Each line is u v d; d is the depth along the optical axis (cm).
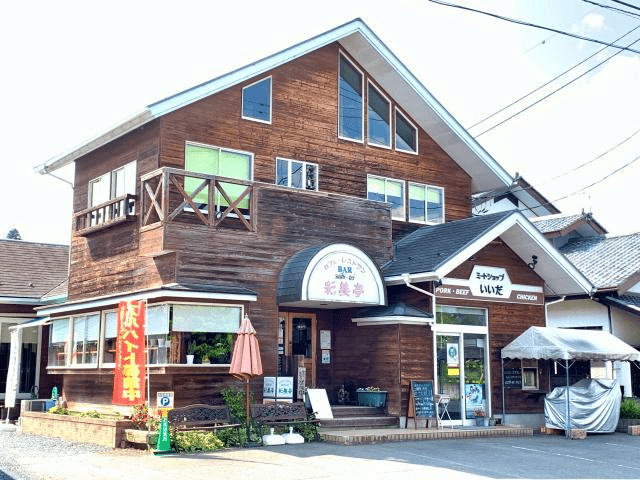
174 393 1355
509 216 1688
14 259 2259
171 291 1338
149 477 970
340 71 1864
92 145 1694
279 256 1547
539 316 1822
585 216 2438
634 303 1952
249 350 1311
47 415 1524
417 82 1898
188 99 1528
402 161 1939
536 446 1391
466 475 1032
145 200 1492
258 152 1656
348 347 1684
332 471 1030
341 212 1666
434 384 1598
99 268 1647
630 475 1098
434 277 1543
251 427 1314
